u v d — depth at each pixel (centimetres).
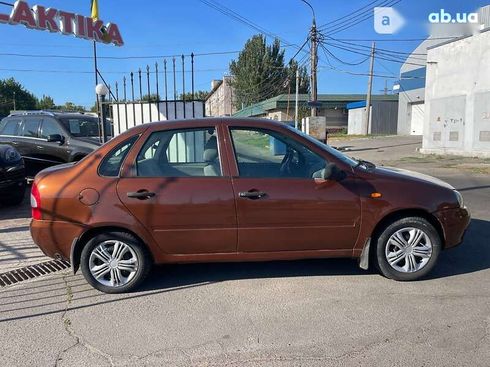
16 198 841
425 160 1731
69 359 320
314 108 2348
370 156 1995
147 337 349
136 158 429
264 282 452
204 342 339
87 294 436
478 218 706
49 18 1250
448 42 1869
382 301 401
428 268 444
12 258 546
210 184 421
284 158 438
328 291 426
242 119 448
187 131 438
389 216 440
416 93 3316
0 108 7831
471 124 1778
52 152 994
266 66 5553
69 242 423
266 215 422
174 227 421
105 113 1134
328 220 428
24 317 388
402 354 314
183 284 454
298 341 336
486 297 406
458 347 322
